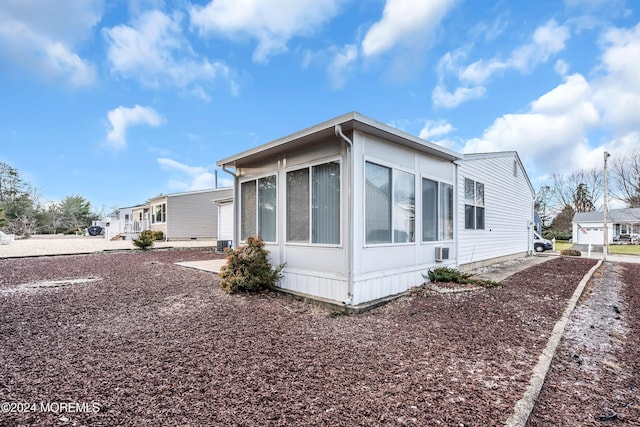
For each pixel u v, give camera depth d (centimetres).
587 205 3309
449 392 242
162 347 324
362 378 262
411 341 352
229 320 422
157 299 535
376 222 532
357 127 478
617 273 924
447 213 743
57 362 287
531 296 571
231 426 195
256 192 685
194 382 251
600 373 290
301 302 528
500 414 212
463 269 821
